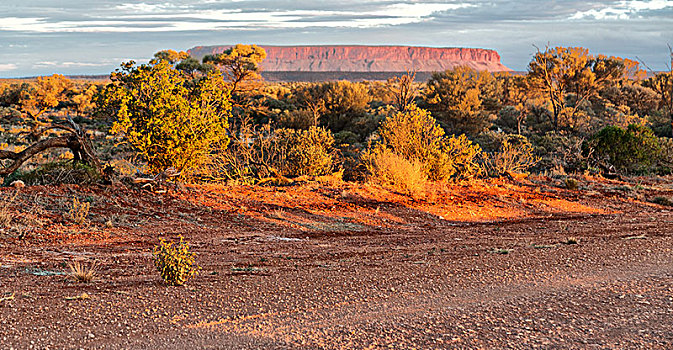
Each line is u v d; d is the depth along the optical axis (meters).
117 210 11.97
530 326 5.41
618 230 12.12
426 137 20.52
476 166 21.17
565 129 52.34
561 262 8.42
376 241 10.98
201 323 5.43
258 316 5.71
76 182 13.53
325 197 15.39
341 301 6.30
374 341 5.00
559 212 15.90
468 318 5.68
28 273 7.22
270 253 9.45
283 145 20.59
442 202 16.05
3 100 72.69
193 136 16.42
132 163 18.06
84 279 6.92
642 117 60.12
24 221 10.45
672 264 8.27
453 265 8.25
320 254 9.43
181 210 12.69
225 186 15.64
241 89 62.78
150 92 16.97
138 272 7.64
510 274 7.65
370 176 18.39
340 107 57.97
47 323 5.18
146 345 4.80
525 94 72.19
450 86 63.12
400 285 7.04
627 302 6.24
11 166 13.31
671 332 5.20
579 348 4.82
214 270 7.90
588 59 57.12
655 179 23.12
